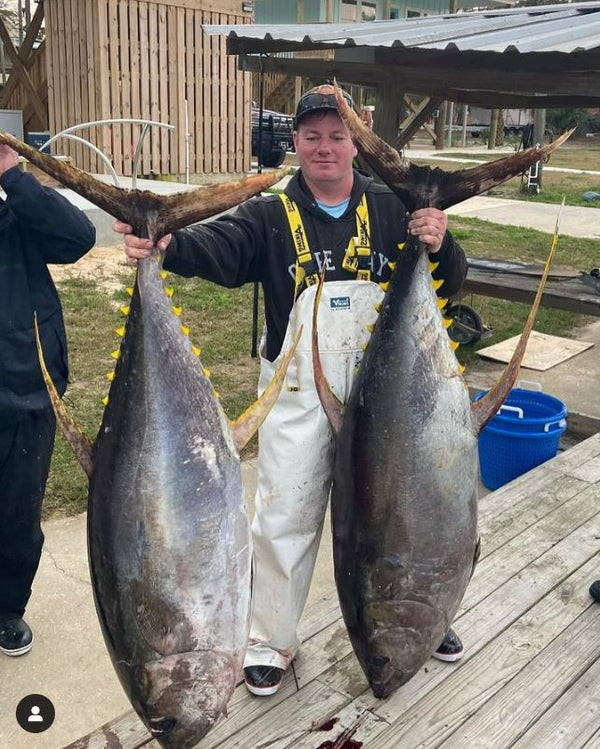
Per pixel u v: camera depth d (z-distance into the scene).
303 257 2.60
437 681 2.88
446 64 5.46
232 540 2.01
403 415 2.20
